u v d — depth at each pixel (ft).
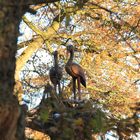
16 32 23.95
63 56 91.86
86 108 29.07
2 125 22.94
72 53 42.09
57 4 69.87
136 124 28.07
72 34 97.30
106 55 99.71
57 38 95.81
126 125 27.99
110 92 97.55
